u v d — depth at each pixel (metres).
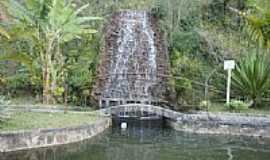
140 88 14.05
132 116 12.55
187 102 13.15
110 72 14.74
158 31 16.22
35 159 8.20
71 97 13.30
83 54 14.41
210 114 11.69
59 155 8.59
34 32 12.57
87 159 8.34
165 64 14.80
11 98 13.61
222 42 15.77
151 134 10.96
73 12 12.59
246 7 16.39
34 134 9.02
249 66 12.98
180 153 8.99
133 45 15.75
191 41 15.58
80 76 13.65
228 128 11.25
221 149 9.45
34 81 13.71
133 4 17.83
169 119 12.13
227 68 12.52
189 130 11.48
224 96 13.84
